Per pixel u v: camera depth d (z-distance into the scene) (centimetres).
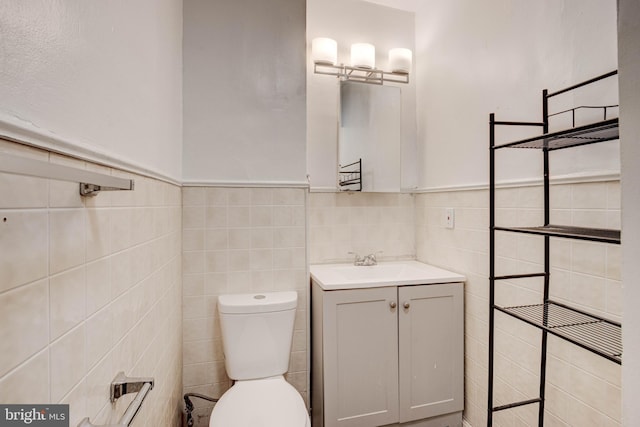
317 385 164
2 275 39
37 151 45
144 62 92
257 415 113
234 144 161
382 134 217
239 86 161
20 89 41
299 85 168
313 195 208
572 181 116
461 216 178
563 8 120
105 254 67
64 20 51
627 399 52
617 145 101
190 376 155
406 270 194
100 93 64
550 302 123
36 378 45
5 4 39
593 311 109
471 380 168
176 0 142
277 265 165
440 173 199
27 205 43
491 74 157
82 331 57
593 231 102
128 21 80
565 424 117
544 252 127
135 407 63
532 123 124
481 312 161
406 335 163
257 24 164
